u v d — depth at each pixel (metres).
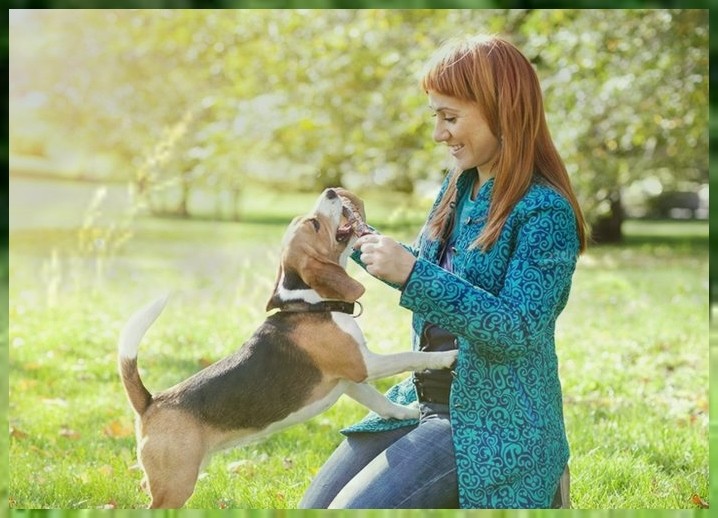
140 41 14.42
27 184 18.02
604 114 10.65
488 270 2.84
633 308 8.03
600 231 15.27
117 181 17.84
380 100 11.34
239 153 13.15
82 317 7.30
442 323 2.67
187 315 7.40
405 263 2.66
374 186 13.66
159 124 15.86
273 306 3.28
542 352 2.87
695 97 10.67
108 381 5.69
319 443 4.64
